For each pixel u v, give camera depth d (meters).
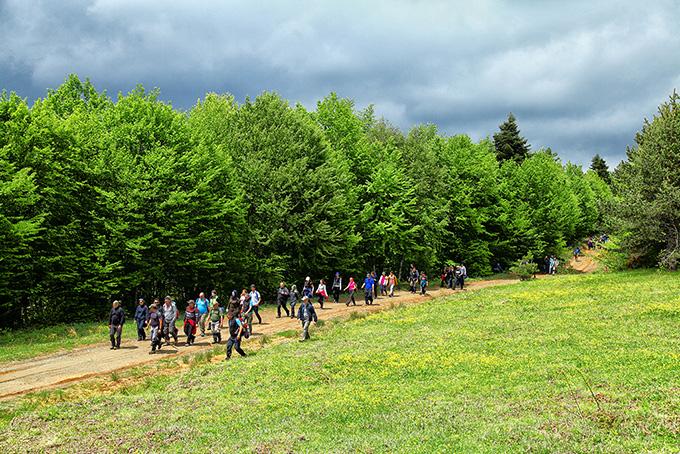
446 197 61.16
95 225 34.50
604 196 118.06
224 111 52.78
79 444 11.78
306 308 25.44
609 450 8.77
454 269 52.06
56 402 16.25
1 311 32.69
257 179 42.66
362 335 25.17
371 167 52.81
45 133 33.28
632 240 39.41
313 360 20.22
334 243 45.41
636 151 42.31
